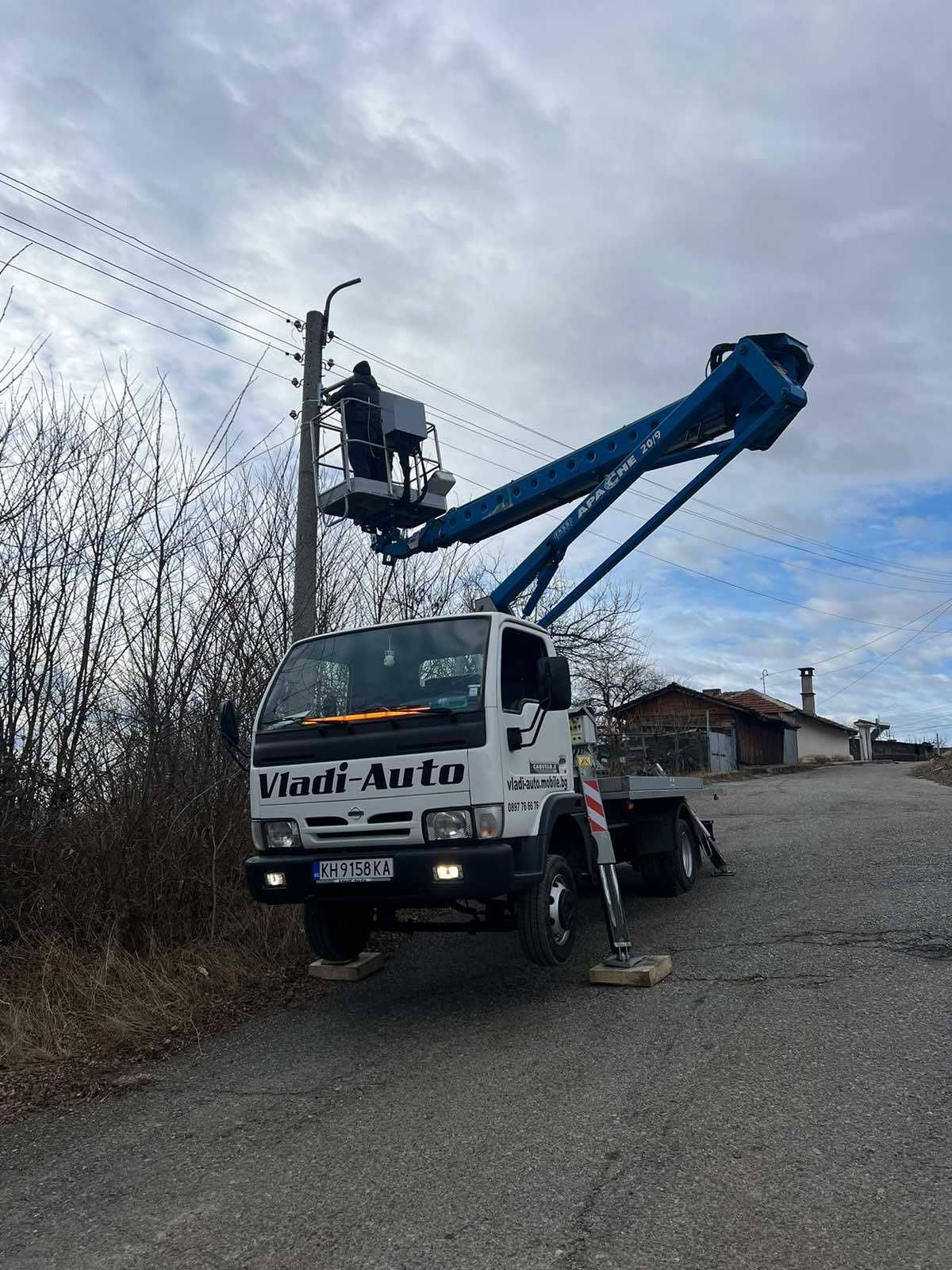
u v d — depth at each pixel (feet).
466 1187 10.66
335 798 17.66
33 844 21.42
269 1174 11.48
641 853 27.68
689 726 132.46
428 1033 16.84
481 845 16.74
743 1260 8.73
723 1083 13.11
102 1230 10.39
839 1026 15.08
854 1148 10.84
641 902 27.89
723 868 31.55
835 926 22.02
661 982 18.76
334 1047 16.53
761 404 27.22
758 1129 11.52
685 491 27.27
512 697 18.74
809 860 32.99
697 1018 16.16
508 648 19.10
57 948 20.21
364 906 20.26
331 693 19.06
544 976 20.03
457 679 17.98
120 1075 15.84
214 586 26.04
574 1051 15.07
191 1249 9.80
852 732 182.19
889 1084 12.62
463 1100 13.38
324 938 20.71
